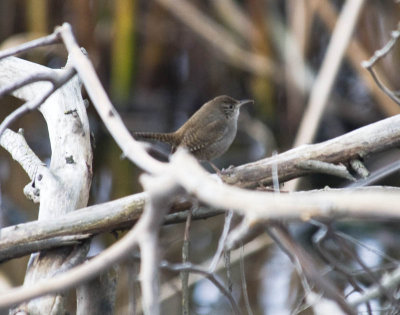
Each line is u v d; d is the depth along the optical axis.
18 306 5.59
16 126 13.08
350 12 10.75
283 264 10.23
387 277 6.14
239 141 13.95
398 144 6.88
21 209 11.54
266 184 6.80
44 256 6.18
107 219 6.24
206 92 14.98
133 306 5.11
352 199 3.03
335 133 13.88
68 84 7.59
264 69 14.07
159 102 14.67
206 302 9.62
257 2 14.00
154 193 3.34
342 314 4.20
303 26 13.59
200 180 3.31
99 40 14.47
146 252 3.37
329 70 10.55
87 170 6.91
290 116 13.62
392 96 7.41
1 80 8.00
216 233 11.24
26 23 13.98
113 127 4.55
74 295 8.20
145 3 14.69
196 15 13.86
